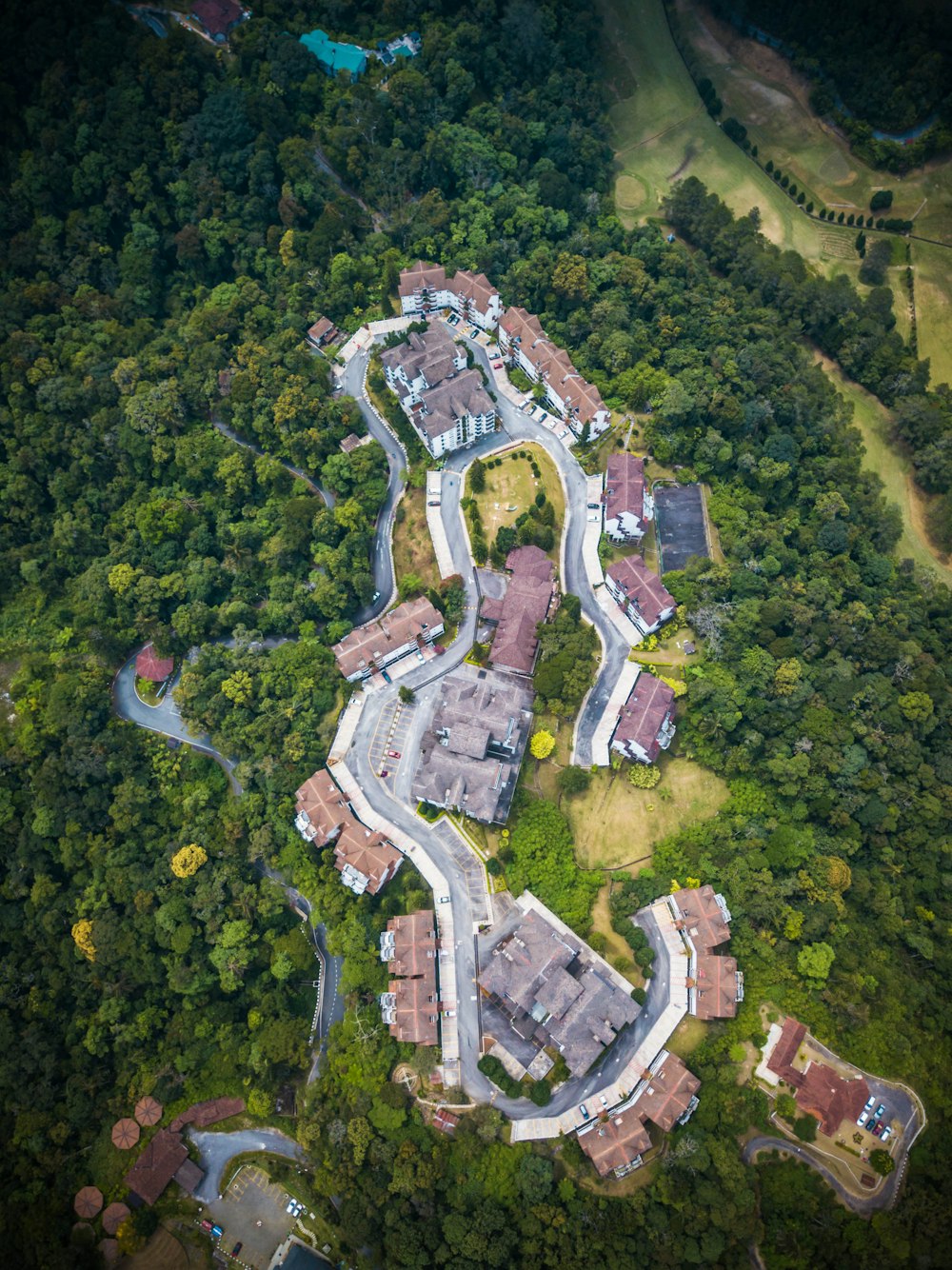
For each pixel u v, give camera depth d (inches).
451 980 5772.6
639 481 6875.0
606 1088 5413.4
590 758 6318.9
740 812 6107.3
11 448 7440.9
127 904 6176.2
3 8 7795.3
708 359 7775.6
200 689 6565.0
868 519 7529.5
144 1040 6033.5
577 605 6653.5
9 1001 6117.1
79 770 6363.2
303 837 6205.7
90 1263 5442.9
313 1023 5979.3
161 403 7278.5
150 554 7175.2
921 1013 5654.5
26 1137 5757.9
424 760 6225.4
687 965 5669.3
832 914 5693.9
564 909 5812.0
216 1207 5610.2
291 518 6968.5
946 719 6663.4
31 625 7145.7
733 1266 4803.2
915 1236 4842.5
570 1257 4877.0
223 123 7780.5
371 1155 5305.1
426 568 7032.5
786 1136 5167.3
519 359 7662.4
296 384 7278.5
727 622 6471.5
